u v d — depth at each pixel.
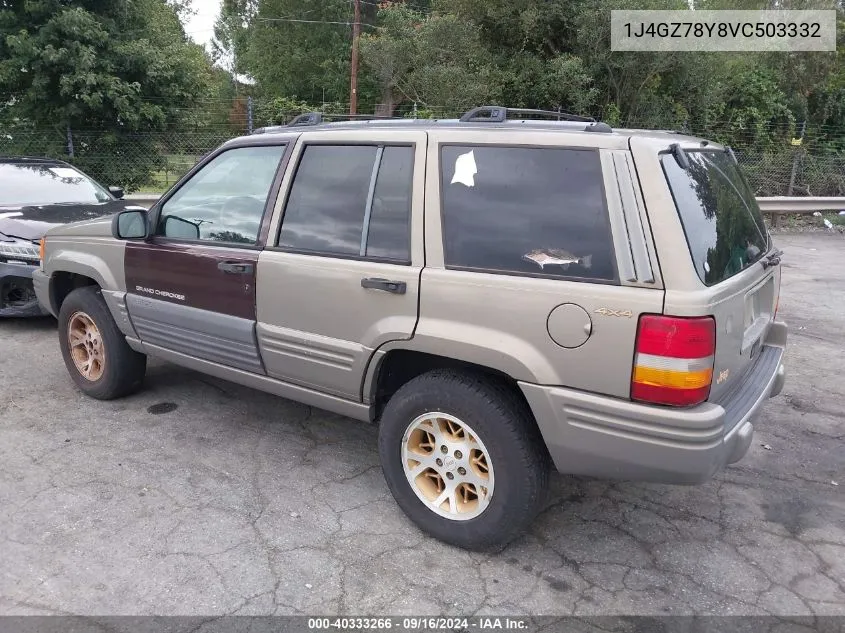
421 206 2.98
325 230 3.30
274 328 3.47
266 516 3.31
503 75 16.27
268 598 2.73
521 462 2.79
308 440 4.17
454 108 16.16
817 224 14.77
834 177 16.83
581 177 2.66
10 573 2.83
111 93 12.23
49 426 4.25
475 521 2.97
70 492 3.47
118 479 3.62
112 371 4.48
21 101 12.70
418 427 3.09
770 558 3.09
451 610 2.70
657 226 2.48
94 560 2.93
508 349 2.71
